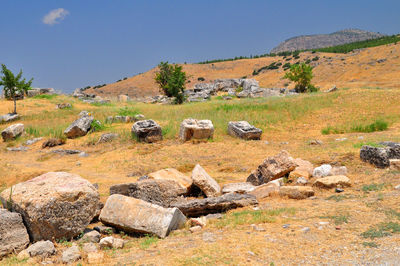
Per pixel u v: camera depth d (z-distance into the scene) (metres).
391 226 5.67
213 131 17.98
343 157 11.91
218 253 4.91
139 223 6.27
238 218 6.72
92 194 6.40
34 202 5.68
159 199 7.77
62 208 5.92
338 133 20.25
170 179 9.50
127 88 103.75
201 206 7.56
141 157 15.20
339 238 5.36
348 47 114.25
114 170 13.70
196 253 4.96
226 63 123.81
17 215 5.61
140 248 5.48
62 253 5.36
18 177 12.91
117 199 6.73
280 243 5.25
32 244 5.60
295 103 26.97
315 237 5.45
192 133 17.70
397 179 8.92
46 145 19.14
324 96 28.30
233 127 19.02
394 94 25.83
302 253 4.86
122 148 17.00
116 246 5.64
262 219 6.53
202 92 47.06
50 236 5.82
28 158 16.98
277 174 10.02
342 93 28.17
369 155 10.90
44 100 38.06
